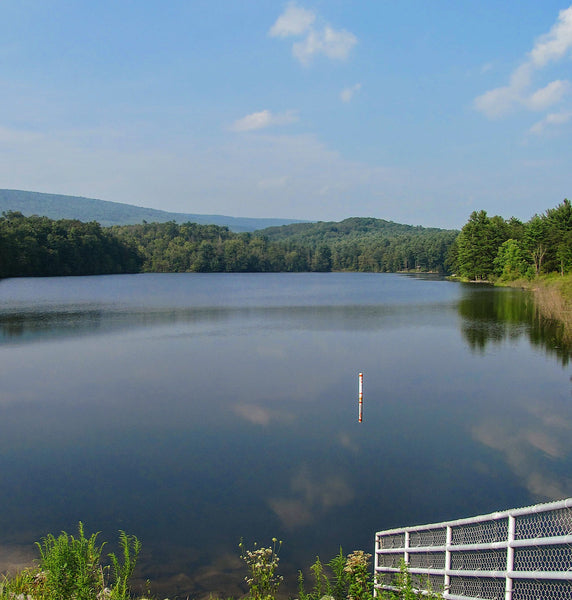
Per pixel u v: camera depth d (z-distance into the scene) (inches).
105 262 5787.4
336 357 1144.2
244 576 360.5
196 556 385.4
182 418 711.7
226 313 2042.3
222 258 7249.0
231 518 443.5
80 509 460.8
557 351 1198.9
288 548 396.8
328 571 366.0
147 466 552.7
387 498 478.0
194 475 528.7
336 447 603.8
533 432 652.7
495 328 1568.7
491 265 4276.6
